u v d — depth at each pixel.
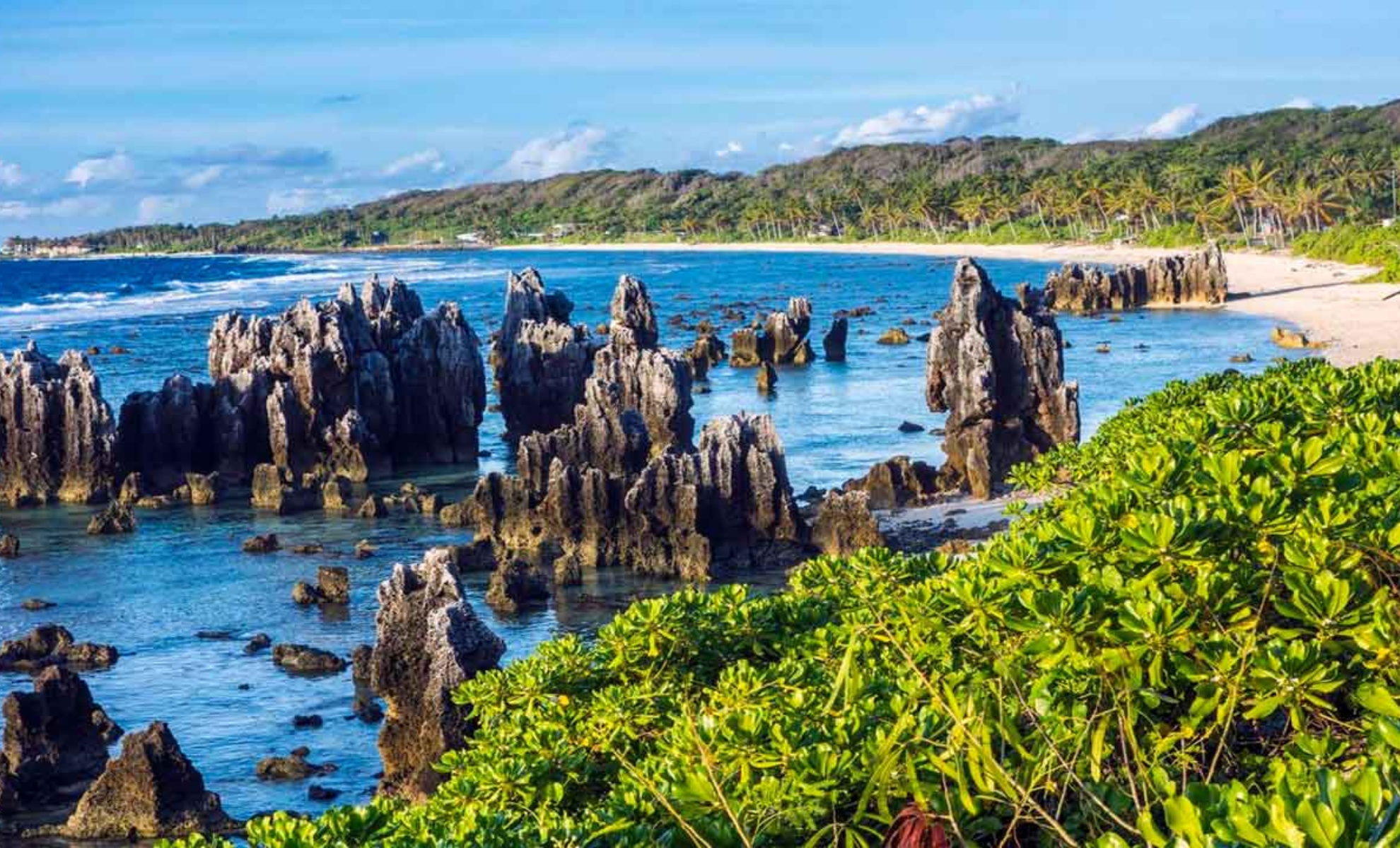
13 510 70.00
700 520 55.19
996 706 11.38
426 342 81.00
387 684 35.69
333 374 76.81
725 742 12.66
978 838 10.87
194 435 75.06
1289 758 10.81
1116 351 110.81
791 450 75.69
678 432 77.31
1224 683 11.08
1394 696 10.94
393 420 79.31
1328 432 20.02
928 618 13.76
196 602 52.00
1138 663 11.16
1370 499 14.07
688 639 17.67
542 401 85.75
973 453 62.25
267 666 44.62
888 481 61.97
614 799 12.74
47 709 35.94
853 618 16.66
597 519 56.03
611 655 17.78
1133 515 13.78
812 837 10.73
